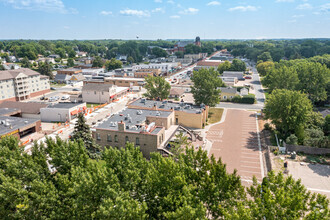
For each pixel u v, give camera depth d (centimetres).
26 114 9131
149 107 8106
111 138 6112
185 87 14650
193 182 3306
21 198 3077
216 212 2916
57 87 15700
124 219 2622
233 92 11938
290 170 5278
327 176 5025
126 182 3253
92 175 3291
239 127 8244
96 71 19325
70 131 7919
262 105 11156
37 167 3528
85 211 2961
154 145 5750
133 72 19000
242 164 5675
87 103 11712
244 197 2938
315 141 6047
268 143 6819
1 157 3791
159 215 3062
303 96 7119
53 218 2970
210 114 9794
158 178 3169
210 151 6406
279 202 2505
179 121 8162
